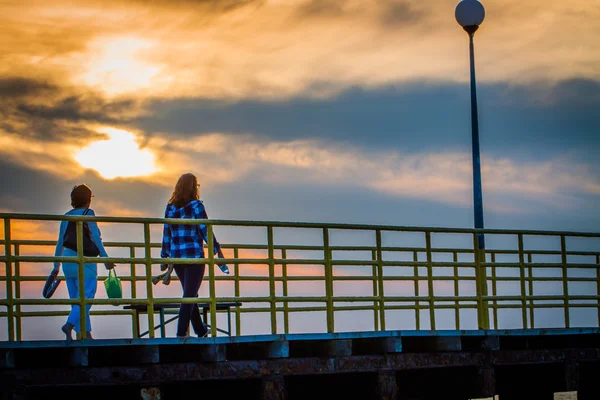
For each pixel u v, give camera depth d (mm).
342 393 18531
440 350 18812
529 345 20562
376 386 18047
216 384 17234
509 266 20781
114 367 15812
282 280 20266
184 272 17422
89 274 16781
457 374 19781
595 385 21578
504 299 20469
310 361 17312
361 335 17672
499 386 20469
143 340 15562
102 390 16344
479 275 20047
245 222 17109
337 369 17547
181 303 16703
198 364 16375
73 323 16594
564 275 21562
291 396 18203
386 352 18125
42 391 15953
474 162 23406
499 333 19344
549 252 21359
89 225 16875
